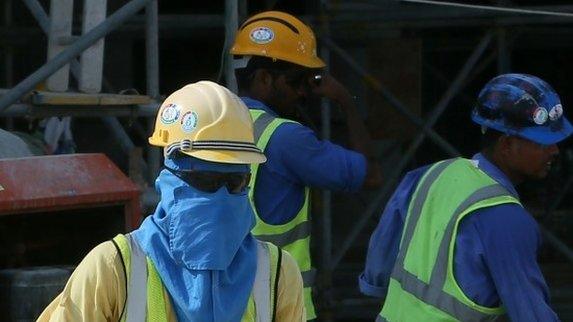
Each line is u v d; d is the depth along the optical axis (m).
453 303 11.20
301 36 14.08
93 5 16.70
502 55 21.39
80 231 13.70
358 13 20.92
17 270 12.37
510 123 11.35
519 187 30.86
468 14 20.92
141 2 16.53
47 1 25.56
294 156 13.24
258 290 8.70
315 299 20.64
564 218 29.22
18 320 12.22
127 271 8.40
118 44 27.95
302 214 13.57
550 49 32.88
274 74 13.94
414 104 21.19
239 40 14.20
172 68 31.95
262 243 8.95
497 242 10.98
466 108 33.66
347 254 27.03
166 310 8.45
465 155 33.69
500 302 11.19
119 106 16.67
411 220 11.80
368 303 23.16
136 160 15.62
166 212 8.59
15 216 13.40
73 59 16.56
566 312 23.62
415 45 21.16
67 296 8.41
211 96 8.79
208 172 8.54
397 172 21.08
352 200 27.56
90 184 12.96
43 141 19.41
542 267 26.30
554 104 11.40
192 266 8.43
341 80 23.17
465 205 11.22
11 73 23.08
